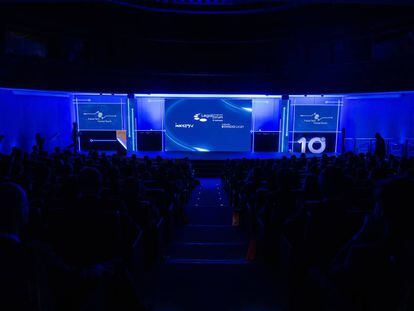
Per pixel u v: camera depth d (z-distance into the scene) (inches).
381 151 525.7
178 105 687.7
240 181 325.1
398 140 644.1
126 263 125.3
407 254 56.7
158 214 197.5
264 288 135.8
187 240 240.8
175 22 545.6
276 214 160.2
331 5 488.1
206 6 510.0
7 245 56.2
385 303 61.4
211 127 690.2
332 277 81.6
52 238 92.7
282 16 533.0
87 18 515.8
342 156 422.9
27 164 276.8
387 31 453.4
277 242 157.5
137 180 164.7
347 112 711.1
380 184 63.9
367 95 651.5
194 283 140.3
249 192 261.9
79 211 94.3
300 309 112.4
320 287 88.0
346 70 482.0
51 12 475.5
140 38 544.1
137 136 710.5
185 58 563.5
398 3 260.1
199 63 565.3
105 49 536.7
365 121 700.7
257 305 123.2
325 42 527.2
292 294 118.2
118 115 706.2
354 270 67.3
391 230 61.2
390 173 211.9
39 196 169.2
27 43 457.4
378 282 63.4
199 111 687.7
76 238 92.4
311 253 101.8
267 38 546.9
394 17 439.2
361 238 76.0
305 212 125.9
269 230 160.4
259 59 563.8
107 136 711.7
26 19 448.1
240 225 277.9
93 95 703.1
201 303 124.3
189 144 696.4
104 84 520.7
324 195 102.3
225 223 306.3
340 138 713.6
